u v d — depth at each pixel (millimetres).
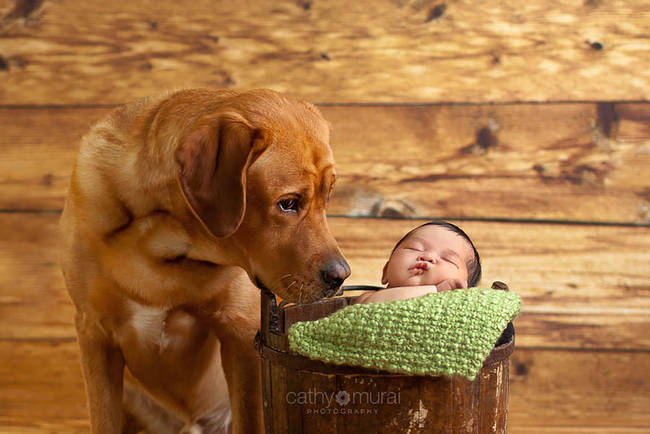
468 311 1297
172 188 1419
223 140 1313
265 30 2387
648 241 2334
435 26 2367
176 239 1478
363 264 2373
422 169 2373
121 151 1506
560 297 2346
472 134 2367
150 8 2389
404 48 2373
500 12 2359
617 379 2326
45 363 2379
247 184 1367
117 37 2396
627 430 2309
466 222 2369
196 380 1763
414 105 2373
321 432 1346
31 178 2408
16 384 2379
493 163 2367
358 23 2375
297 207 1404
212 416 1845
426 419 1304
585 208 2350
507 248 2357
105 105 2406
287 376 1363
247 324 1631
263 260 1406
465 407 1317
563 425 2320
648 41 2330
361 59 2381
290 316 1633
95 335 1635
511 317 1352
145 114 1539
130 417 1933
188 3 2385
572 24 2348
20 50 2400
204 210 1304
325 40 2383
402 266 1711
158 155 1436
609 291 2336
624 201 2340
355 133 2381
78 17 2396
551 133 2354
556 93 2352
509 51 2359
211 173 1308
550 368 2338
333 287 1395
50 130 2406
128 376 1843
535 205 2359
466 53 2365
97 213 1500
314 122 1464
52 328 2393
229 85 2389
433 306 1297
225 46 2391
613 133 2342
